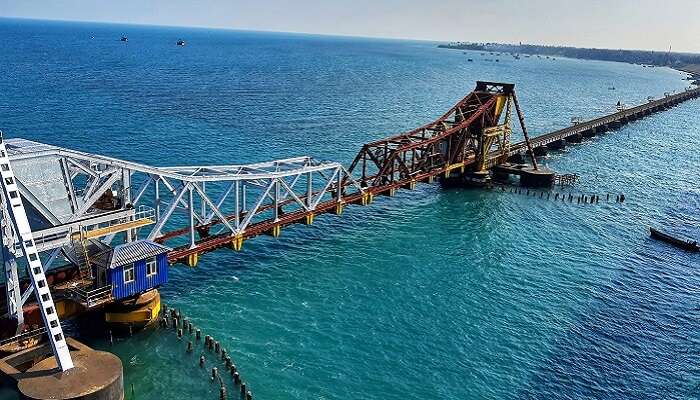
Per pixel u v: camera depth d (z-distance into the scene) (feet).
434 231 238.27
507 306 177.99
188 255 163.73
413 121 500.74
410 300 177.68
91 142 337.72
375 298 177.27
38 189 126.00
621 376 146.10
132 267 138.31
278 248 208.03
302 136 401.29
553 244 232.53
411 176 270.46
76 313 135.64
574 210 279.08
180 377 133.80
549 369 147.13
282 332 155.02
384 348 151.64
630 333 166.40
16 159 121.39
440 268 202.18
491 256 215.92
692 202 305.94
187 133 378.32
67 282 137.69
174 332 150.30
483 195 295.07
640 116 615.98
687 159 417.28
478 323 167.02
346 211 254.27
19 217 116.06
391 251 213.66
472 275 198.39
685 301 188.34
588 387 140.97
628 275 205.98
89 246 137.69
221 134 384.27
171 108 466.70
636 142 471.62
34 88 519.60
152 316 145.89
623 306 182.29
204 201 182.70
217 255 197.77
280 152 350.23
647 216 277.23
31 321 128.67
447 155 293.64
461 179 310.45
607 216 273.33
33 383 111.96
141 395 126.93
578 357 152.97
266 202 253.85
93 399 111.55
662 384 143.84
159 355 140.97
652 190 325.21
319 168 207.72
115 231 139.95
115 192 149.79
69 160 131.75
